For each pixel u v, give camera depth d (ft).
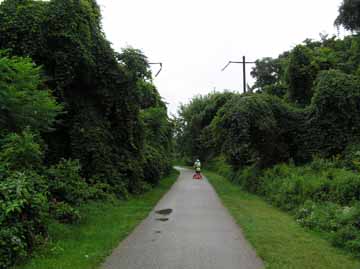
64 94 49.03
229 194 63.36
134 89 57.62
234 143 66.03
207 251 25.20
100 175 48.65
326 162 55.42
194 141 198.49
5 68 32.58
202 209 45.70
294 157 68.18
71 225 31.65
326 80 65.67
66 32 47.16
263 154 69.56
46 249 23.58
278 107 69.05
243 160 92.12
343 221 30.27
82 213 36.22
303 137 66.95
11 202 22.07
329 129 64.44
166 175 113.80
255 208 45.98
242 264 22.20
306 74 80.18
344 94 63.31
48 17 47.52
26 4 49.24
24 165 28.53
